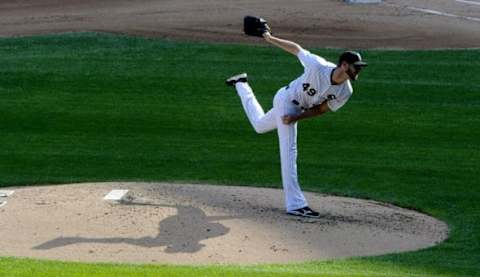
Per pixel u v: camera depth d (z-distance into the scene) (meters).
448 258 40.09
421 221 47.28
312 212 46.06
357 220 46.25
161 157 59.78
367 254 40.38
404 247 41.97
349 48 86.38
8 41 86.25
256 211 46.38
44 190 49.66
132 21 94.69
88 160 58.75
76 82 75.44
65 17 96.88
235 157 60.25
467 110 71.44
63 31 90.06
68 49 84.00
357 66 43.59
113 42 86.25
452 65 82.38
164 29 91.50
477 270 37.81
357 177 56.34
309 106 45.88
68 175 55.25
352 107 71.44
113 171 56.41
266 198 49.78
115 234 41.59
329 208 48.56
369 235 43.50
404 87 76.31
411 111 70.94
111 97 72.25
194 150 61.56
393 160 60.16
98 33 89.19
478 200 52.03
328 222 45.28
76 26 92.25
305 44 86.88
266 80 76.56
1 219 43.59
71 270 32.75
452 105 72.56
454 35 92.38
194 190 50.50
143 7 102.44
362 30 93.38
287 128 46.12
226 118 68.44
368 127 67.19
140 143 62.72
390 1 109.69
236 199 48.94
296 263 37.94
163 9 101.19
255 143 63.47
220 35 89.75
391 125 67.69
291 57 83.31
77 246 39.81
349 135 65.44
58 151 60.50
